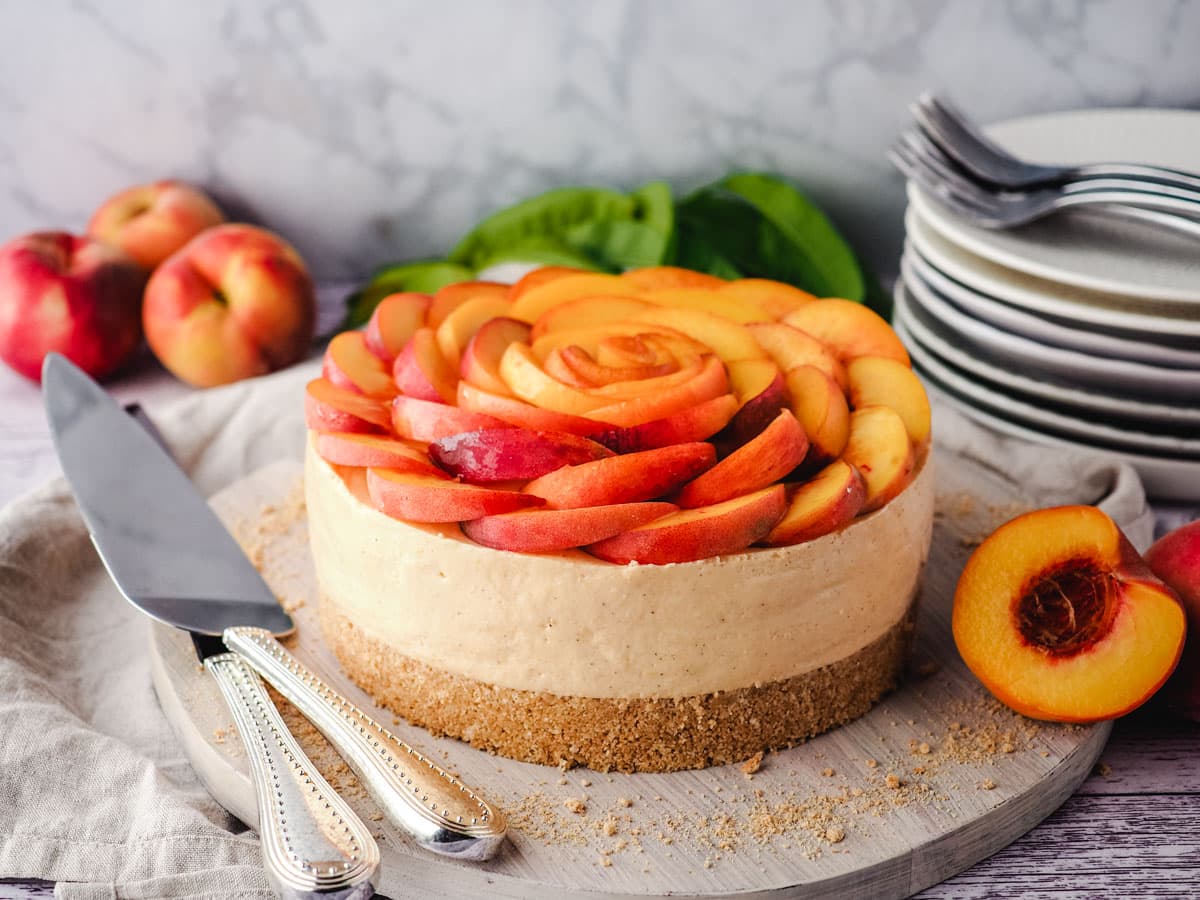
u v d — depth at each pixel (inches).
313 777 23.9
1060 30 36.9
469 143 39.2
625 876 23.6
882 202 39.1
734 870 23.7
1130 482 30.3
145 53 38.3
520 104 38.7
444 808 23.5
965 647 26.0
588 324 26.9
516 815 24.5
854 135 38.5
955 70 37.6
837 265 36.9
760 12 37.4
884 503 25.5
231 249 35.8
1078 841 24.9
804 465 25.5
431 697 25.7
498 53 38.2
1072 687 25.4
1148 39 36.8
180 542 28.8
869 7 37.1
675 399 24.9
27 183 39.5
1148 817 25.2
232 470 33.3
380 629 25.8
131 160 39.4
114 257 36.1
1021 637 25.8
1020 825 24.9
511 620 24.6
